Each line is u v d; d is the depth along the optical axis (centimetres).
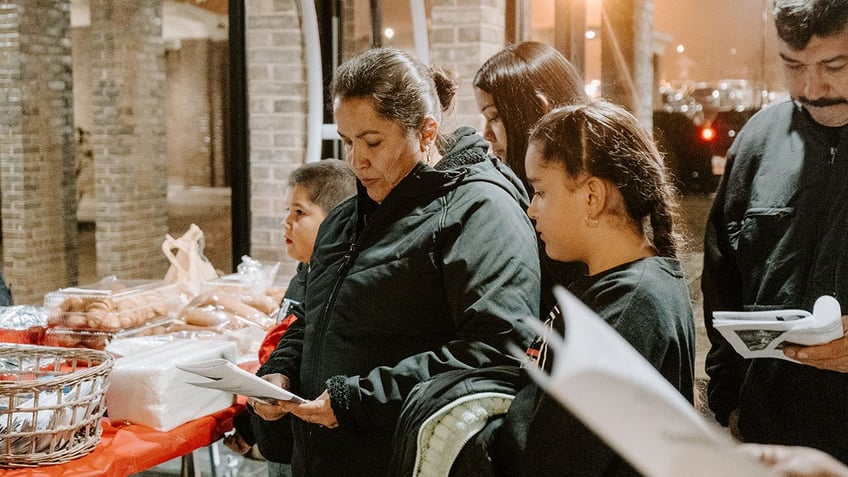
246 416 207
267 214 470
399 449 133
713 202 194
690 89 534
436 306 162
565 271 178
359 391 154
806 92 165
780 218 172
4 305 280
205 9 617
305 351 177
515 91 199
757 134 182
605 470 109
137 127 708
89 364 181
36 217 674
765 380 170
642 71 542
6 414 153
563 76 203
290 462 203
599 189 118
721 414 191
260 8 457
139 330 242
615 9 514
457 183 165
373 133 161
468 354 150
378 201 171
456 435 124
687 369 115
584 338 48
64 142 693
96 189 712
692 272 385
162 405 182
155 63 688
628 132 119
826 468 85
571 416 107
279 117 462
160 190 715
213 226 670
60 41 677
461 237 158
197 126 661
